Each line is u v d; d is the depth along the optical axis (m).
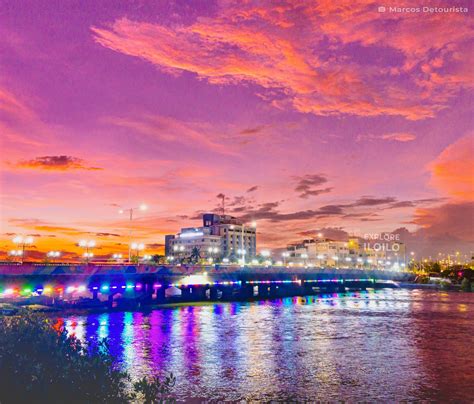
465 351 44.41
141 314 82.81
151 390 13.41
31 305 88.38
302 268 153.25
